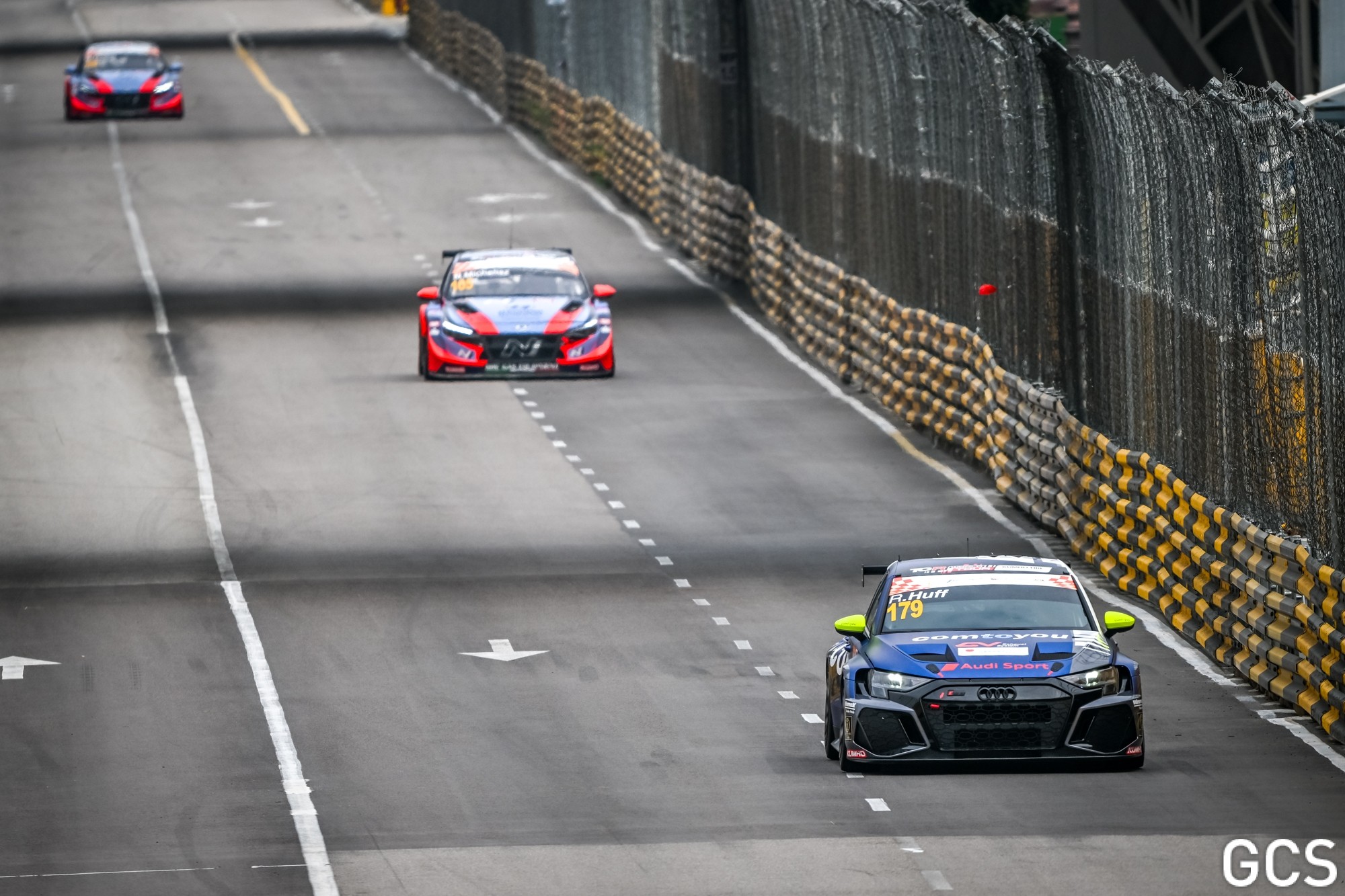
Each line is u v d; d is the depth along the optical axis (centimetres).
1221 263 9469
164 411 14612
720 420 14388
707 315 18100
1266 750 7731
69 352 16412
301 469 13088
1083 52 17675
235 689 8831
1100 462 10919
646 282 19575
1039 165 12150
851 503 12275
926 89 14175
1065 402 11894
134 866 6544
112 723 8356
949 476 12950
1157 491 10281
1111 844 6519
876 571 8075
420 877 6366
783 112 17838
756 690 8750
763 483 12762
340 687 8844
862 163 15562
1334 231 8131
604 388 15350
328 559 11100
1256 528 8881
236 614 10062
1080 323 11744
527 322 15538
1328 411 8288
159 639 9638
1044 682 7275
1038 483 11850
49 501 12400
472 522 11856
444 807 7162
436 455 13388
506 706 8531
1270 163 8738
